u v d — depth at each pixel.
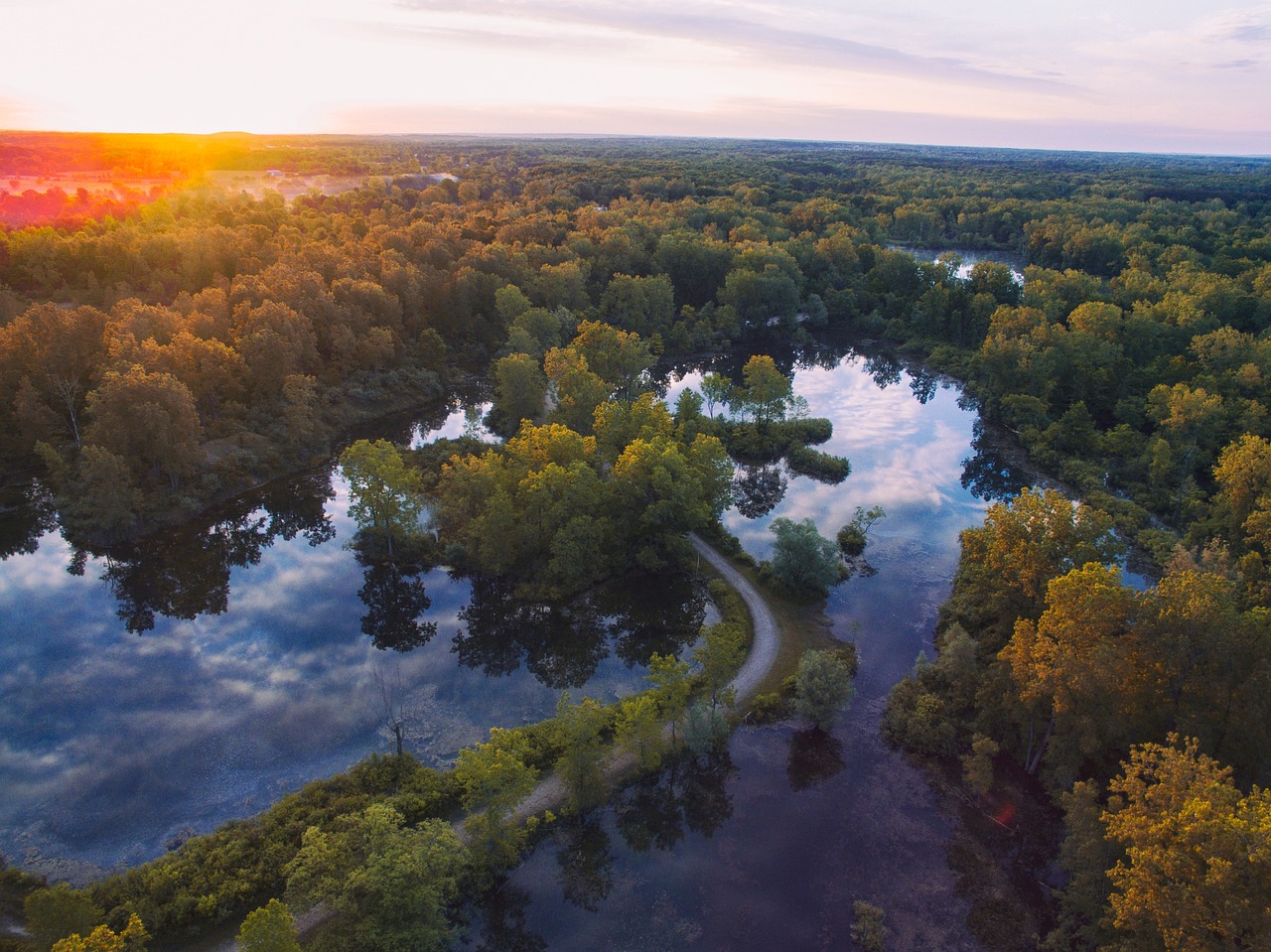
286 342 135.38
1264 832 40.28
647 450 101.19
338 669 85.38
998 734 73.12
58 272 168.50
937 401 166.62
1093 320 159.38
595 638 91.88
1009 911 59.19
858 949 56.44
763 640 88.38
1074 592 60.06
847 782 70.94
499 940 56.94
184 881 58.75
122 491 106.25
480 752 60.22
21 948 52.78
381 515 103.06
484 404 159.75
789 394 148.75
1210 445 124.00
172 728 76.31
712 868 62.84
